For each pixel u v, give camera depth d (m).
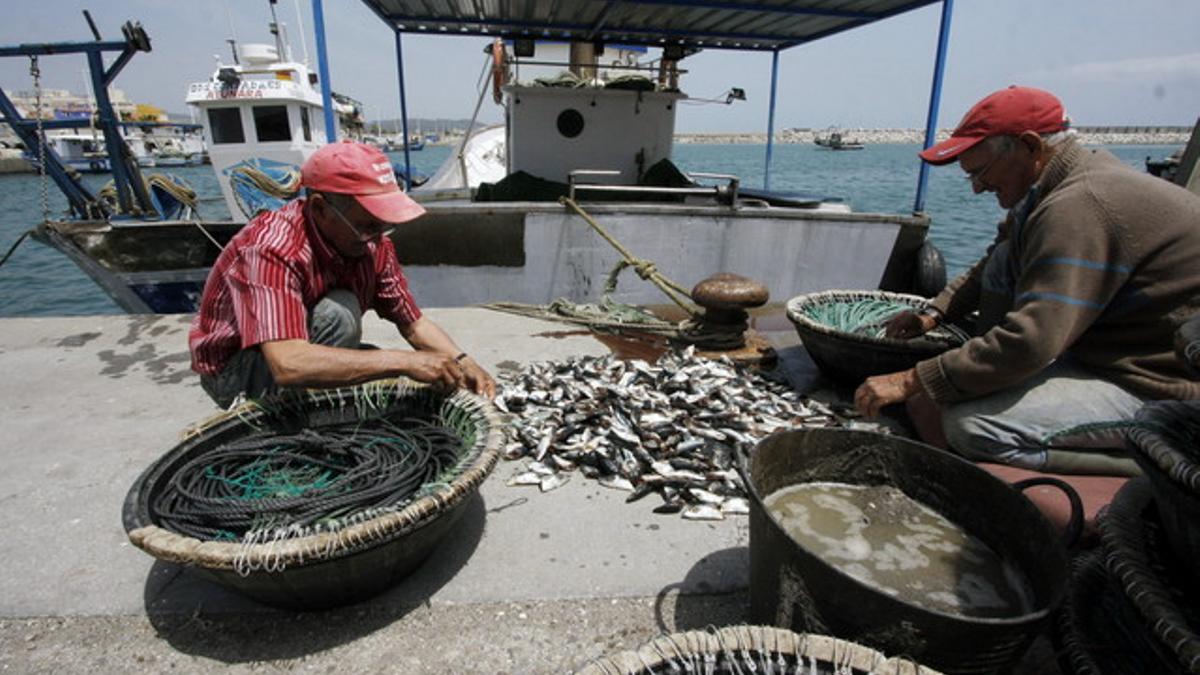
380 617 1.91
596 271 5.86
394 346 4.39
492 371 3.93
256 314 2.08
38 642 1.82
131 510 1.78
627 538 2.31
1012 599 1.65
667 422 2.95
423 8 6.63
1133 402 2.25
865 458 2.10
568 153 7.15
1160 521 1.46
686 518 2.43
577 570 2.13
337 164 2.11
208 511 1.81
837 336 3.35
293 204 2.34
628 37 7.78
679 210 5.77
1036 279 2.15
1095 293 2.09
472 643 1.82
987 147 2.40
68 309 13.41
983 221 20.48
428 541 1.90
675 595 2.03
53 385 3.65
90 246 5.66
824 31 7.35
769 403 3.31
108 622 1.89
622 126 7.11
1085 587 1.66
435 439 2.34
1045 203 2.18
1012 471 2.35
